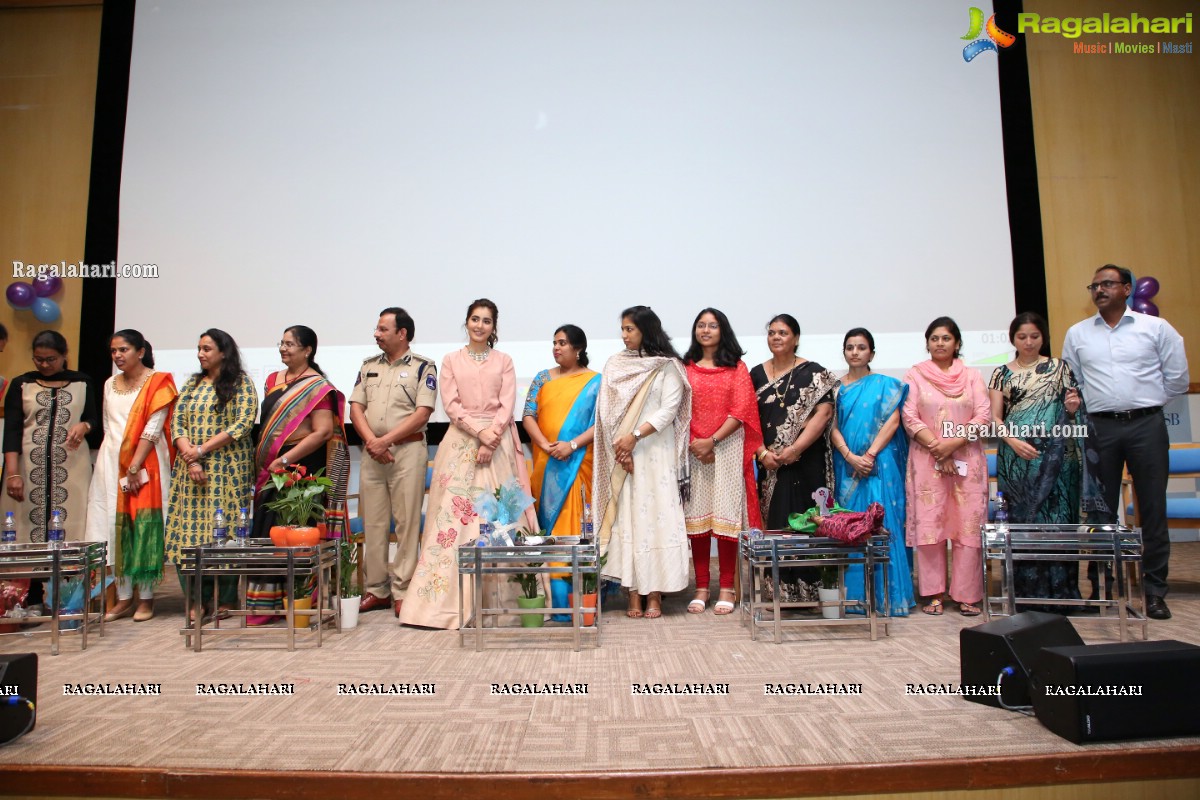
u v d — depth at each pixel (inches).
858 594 123.5
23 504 131.9
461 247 191.9
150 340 192.9
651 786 61.2
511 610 104.2
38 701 81.8
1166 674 68.7
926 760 63.8
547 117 193.6
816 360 186.1
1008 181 188.7
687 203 190.2
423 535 127.8
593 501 122.4
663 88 192.7
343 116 195.5
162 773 63.2
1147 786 65.1
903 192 188.7
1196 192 207.5
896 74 190.9
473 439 127.6
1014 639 77.0
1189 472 157.1
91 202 196.2
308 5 198.2
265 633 114.2
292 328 134.3
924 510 125.9
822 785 62.2
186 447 125.8
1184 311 205.5
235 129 196.2
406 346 140.5
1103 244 206.8
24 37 216.2
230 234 194.2
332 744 68.8
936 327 131.0
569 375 135.3
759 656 97.7
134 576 126.0
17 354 207.8
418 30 196.2
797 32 192.1
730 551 130.3
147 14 200.1
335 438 135.6
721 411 128.4
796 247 188.4
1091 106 209.3
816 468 129.7
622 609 132.3
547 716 75.6
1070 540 106.5
